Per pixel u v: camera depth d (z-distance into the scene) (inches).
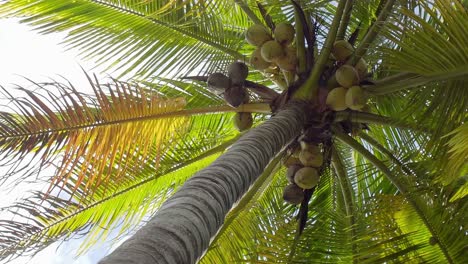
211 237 119.6
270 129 191.2
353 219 243.1
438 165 217.3
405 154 254.8
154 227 105.1
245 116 241.3
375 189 286.5
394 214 234.8
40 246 219.6
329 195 296.5
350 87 224.1
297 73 231.6
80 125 192.7
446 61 197.3
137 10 261.4
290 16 285.3
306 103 225.9
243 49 295.7
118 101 211.6
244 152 162.2
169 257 98.3
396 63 207.9
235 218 253.0
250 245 248.4
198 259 111.3
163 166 258.2
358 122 239.8
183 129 225.3
